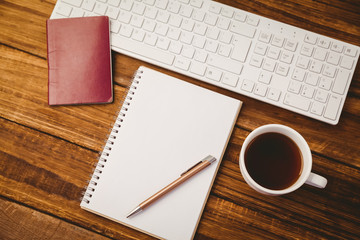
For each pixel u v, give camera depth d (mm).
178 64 612
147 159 579
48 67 617
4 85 634
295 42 607
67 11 637
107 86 613
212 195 584
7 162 602
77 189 590
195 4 629
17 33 656
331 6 651
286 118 611
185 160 579
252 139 551
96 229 575
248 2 658
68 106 621
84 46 622
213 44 613
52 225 577
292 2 656
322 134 605
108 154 584
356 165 594
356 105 615
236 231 574
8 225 577
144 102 602
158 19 626
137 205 561
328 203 581
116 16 631
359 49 601
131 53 623
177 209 557
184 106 600
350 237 570
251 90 597
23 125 618
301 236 572
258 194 583
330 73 594
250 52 607
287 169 540
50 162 603
